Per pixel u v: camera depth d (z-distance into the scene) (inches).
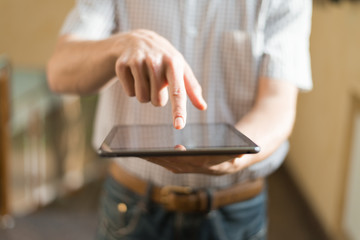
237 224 44.9
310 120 136.3
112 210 46.5
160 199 43.6
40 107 126.8
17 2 154.6
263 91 38.9
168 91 29.9
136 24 43.0
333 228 107.9
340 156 103.4
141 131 31.3
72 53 34.6
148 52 27.9
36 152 128.0
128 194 45.1
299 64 40.4
